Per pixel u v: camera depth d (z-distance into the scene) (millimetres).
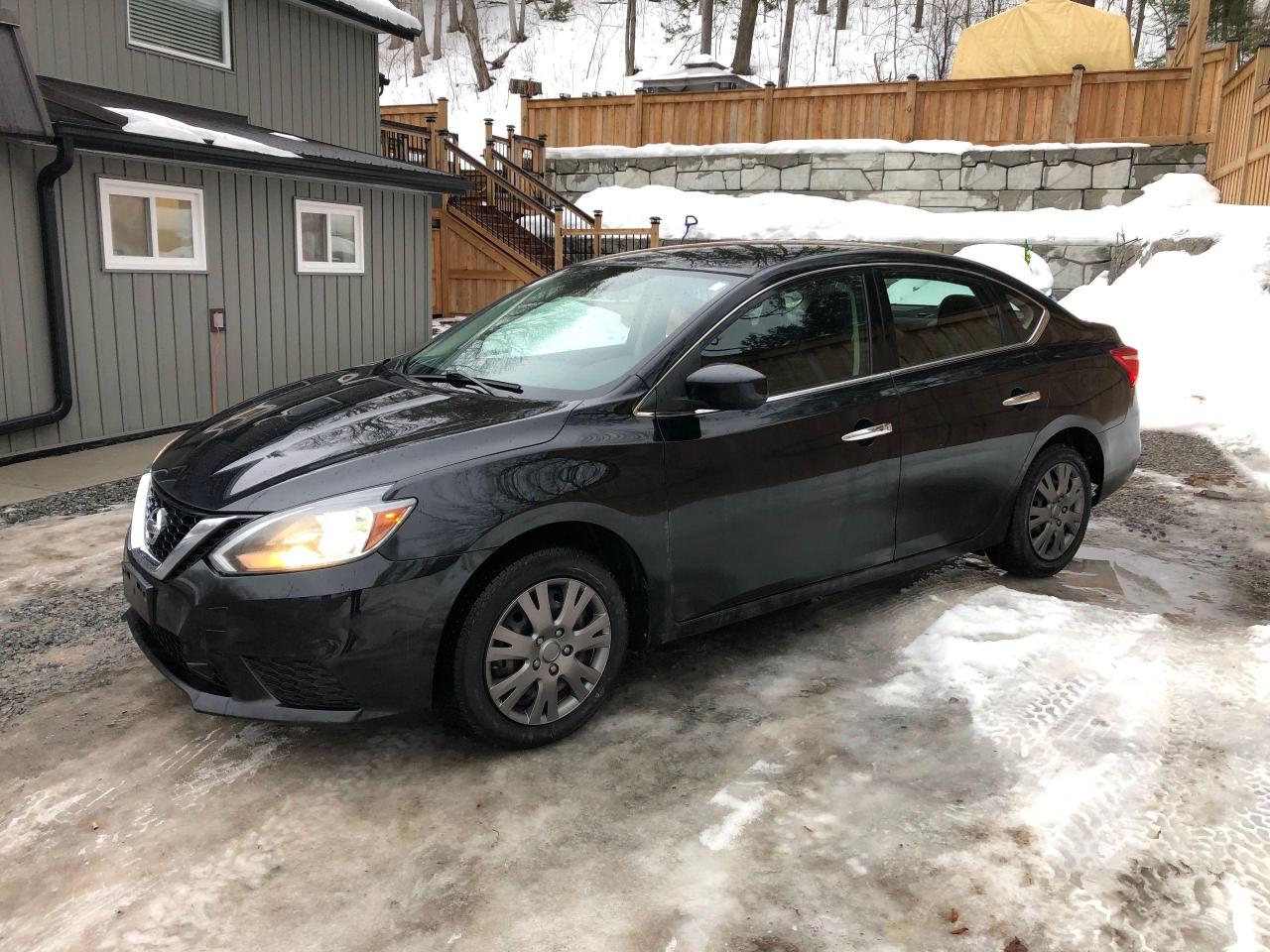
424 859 2562
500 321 4066
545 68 40500
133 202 8180
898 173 17844
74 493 6512
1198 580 4621
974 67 18797
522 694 3020
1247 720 3193
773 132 18844
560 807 2787
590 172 20094
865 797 2809
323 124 11789
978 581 4562
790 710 3342
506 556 2982
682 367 3318
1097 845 2570
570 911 2354
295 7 11102
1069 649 3711
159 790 2910
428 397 3453
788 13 36250
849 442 3648
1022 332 4418
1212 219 12695
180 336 8742
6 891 2461
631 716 3316
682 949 2221
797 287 3682
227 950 2242
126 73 9109
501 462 2936
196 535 2854
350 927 2312
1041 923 2287
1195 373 9359
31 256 7406
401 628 2768
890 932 2268
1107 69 17156
